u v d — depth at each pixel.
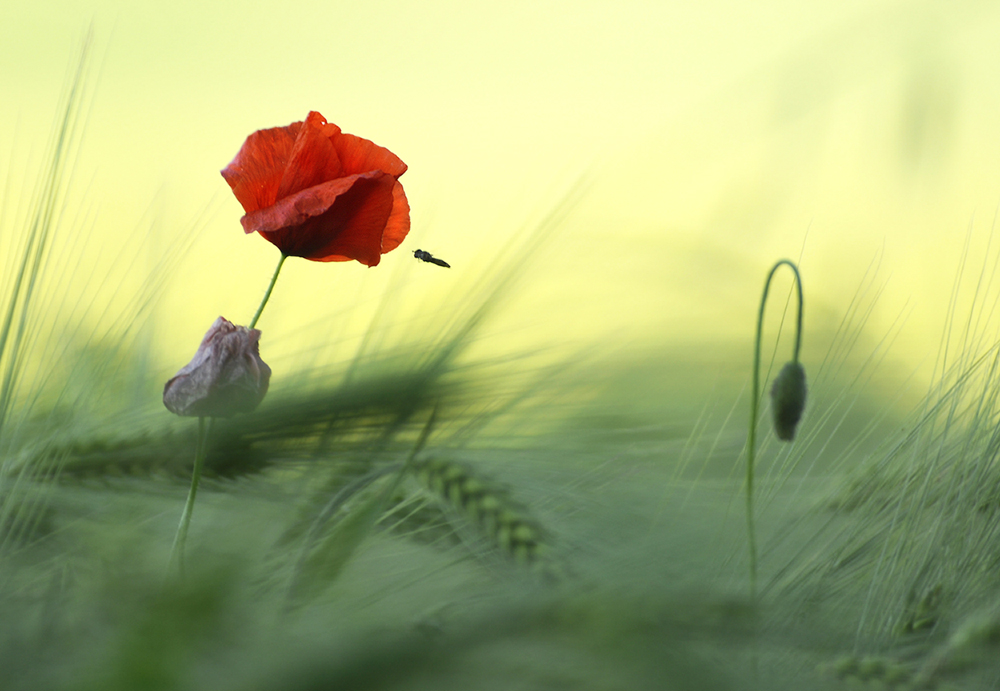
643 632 0.91
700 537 1.04
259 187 1.01
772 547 1.04
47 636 0.92
